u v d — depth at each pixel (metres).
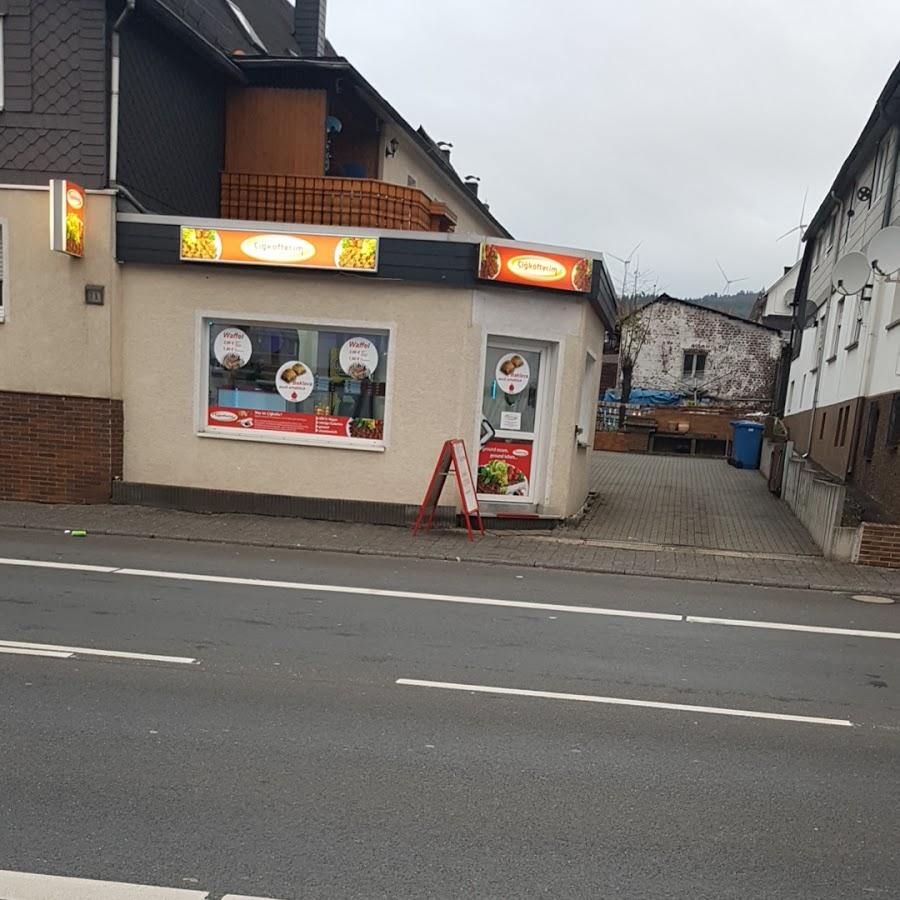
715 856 3.37
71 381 10.79
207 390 10.92
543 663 5.79
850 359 15.56
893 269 11.91
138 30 10.83
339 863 3.20
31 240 10.60
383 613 6.86
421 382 10.48
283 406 10.84
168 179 11.72
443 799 3.75
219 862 3.17
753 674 5.78
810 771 4.23
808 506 11.74
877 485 12.56
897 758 4.45
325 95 13.03
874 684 5.68
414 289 10.38
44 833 3.34
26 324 10.75
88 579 7.48
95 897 2.92
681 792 3.93
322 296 10.55
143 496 10.99
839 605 7.93
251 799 3.68
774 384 37.25
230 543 9.38
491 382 10.75
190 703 4.76
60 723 4.41
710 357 40.00
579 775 4.06
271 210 12.59
